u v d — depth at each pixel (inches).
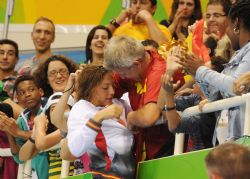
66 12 639.1
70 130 303.9
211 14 418.6
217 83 289.9
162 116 317.1
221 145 206.5
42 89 449.7
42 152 396.8
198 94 345.7
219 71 374.3
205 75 295.1
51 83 445.1
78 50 633.0
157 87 313.1
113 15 626.2
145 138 322.0
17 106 468.4
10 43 546.3
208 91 299.0
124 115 319.6
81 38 633.0
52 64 445.4
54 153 392.5
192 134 324.8
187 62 300.8
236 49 306.3
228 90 286.5
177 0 503.5
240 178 198.8
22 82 448.5
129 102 325.4
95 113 305.1
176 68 301.3
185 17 495.5
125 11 508.4
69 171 377.4
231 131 290.7
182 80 340.8
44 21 546.3
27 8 639.1
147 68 316.8
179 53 301.7
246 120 274.8
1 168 440.5
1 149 434.9
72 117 305.7
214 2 418.3
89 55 488.4
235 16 300.8
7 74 544.7
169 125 312.0
